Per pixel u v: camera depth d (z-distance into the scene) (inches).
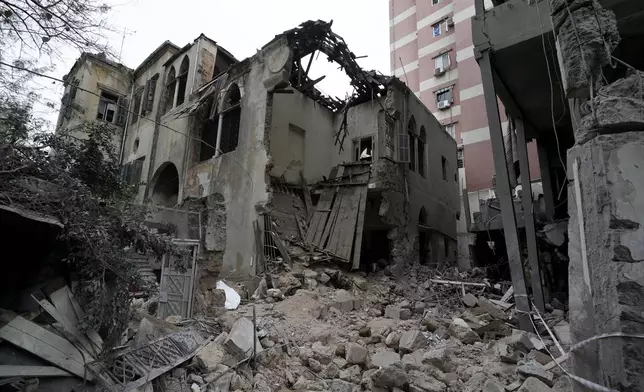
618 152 107.5
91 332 175.0
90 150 218.8
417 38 1165.7
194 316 308.0
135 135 783.7
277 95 589.3
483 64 321.4
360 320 351.9
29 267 184.4
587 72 134.1
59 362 158.4
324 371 238.2
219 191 531.2
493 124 315.0
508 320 326.3
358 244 507.5
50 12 193.2
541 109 425.4
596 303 109.3
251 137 510.9
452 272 561.3
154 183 678.5
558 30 151.6
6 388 145.7
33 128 206.2
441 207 746.2
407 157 595.2
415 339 257.0
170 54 771.4
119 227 183.8
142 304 335.3
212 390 195.2
